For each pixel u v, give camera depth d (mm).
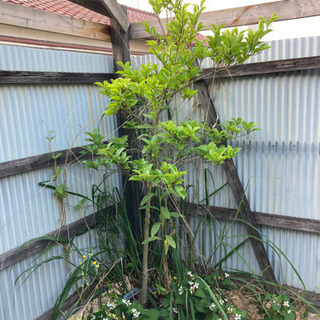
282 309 1948
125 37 2457
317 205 2102
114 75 2502
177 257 2053
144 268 2062
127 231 2418
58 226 2166
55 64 2031
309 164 2070
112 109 1837
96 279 2375
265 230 2334
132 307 1892
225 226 2451
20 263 1920
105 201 2467
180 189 1503
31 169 1906
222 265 2545
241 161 2303
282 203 2219
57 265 2186
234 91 2207
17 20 1801
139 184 2643
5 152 1775
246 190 2324
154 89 1823
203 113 2311
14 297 1896
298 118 2043
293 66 1919
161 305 2148
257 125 2184
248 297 2271
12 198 1846
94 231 2479
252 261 2418
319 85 1935
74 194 2154
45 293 2107
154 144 1793
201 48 1870
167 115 2502
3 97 1744
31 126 1918
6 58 1732
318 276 2205
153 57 2465
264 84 2096
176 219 2566
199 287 2059
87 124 2338
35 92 1927
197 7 1870
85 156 2324
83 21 2229
